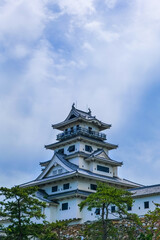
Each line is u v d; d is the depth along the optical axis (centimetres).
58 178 6756
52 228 4744
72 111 8044
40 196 6838
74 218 6172
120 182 7219
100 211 5872
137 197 5369
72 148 7494
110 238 4094
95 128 8025
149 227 4456
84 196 6475
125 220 4691
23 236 3894
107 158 7550
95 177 6762
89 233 3975
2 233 4406
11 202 3912
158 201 5153
